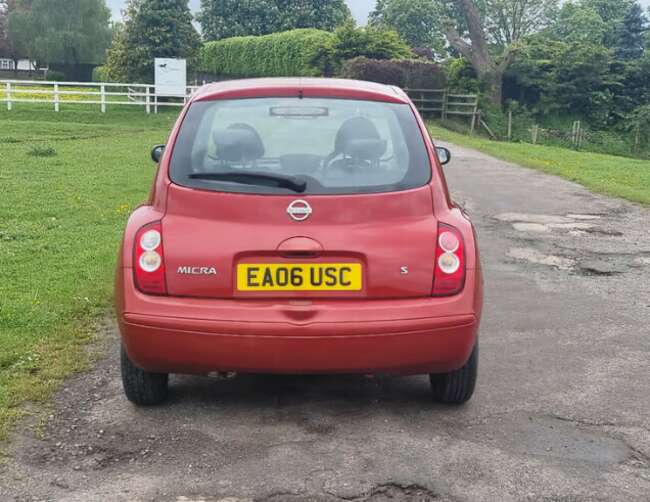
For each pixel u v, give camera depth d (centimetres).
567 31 7725
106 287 715
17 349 540
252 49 5641
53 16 8750
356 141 436
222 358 407
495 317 659
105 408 455
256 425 435
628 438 424
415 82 4066
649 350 575
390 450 405
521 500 357
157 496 357
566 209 1266
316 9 8825
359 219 415
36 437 414
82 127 2978
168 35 4278
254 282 410
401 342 408
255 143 434
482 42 4184
